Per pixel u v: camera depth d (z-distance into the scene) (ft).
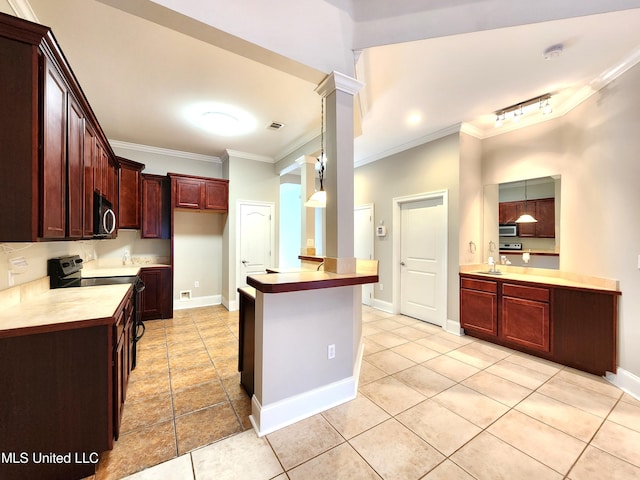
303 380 6.39
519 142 11.51
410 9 6.68
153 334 11.77
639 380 7.16
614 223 7.99
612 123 8.03
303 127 12.29
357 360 8.61
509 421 6.22
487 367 8.82
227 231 15.83
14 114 4.26
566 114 10.05
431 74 8.02
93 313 5.08
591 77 8.23
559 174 10.37
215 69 8.15
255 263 16.44
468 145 12.13
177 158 15.76
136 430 5.91
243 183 16.07
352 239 6.97
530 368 8.75
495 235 12.28
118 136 13.32
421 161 13.29
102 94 9.50
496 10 6.23
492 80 8.36
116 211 11.76
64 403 4.59
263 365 5.89
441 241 12.64
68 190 5.66
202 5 5.04
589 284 8.87
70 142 5.77
